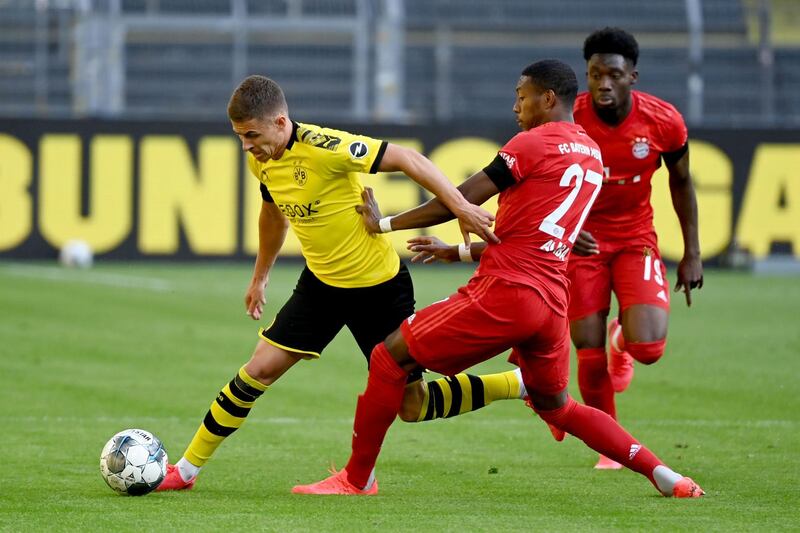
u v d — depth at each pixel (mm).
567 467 26375
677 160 28031
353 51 96562
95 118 84500
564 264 21797
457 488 23578
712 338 52594
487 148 85250
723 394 38250
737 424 32719
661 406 35969
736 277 83188
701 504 21422
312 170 21969
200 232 85000
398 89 96562
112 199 84688
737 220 86375
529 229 21109
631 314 27344
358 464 22578
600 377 27406
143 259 84938
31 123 84312
